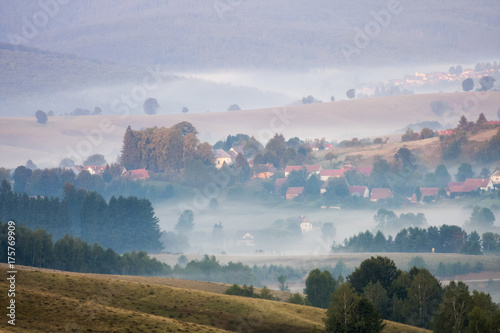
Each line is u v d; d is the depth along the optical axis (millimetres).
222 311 143000
